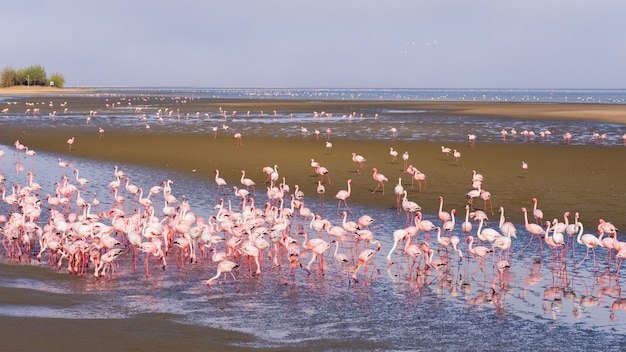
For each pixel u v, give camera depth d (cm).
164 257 2228
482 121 7938
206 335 1531
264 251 2377
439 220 2861
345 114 9531
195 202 3250
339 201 3272
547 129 6744
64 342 1419
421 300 1850
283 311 1745
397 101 16088
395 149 4988
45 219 2845
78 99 14912
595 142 5388
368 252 2034
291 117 8450
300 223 2827
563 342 1552
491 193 3359
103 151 4953
